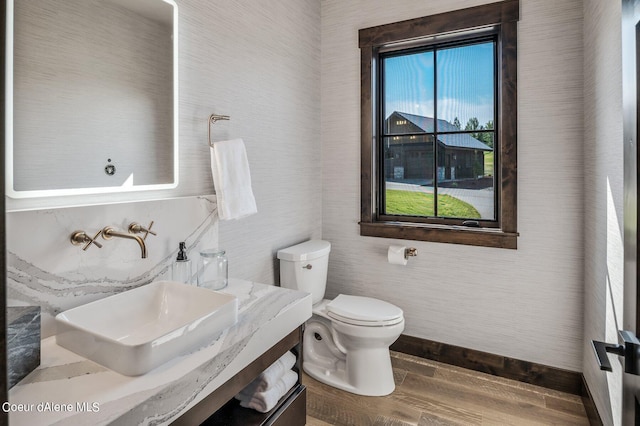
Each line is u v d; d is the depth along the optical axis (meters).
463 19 2.25
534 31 2.09
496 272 2.25
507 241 2.19
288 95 2.34
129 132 1.36
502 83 2.16
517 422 1.82
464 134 2.39
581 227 2.02
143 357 0.88
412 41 2.46
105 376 0.88
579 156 2.01
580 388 2.05
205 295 1.27
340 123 2.69
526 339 2.19
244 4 1.94
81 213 1.17
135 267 1.34
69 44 1.17
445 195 2.48
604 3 1.58
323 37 2.73
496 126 2.29
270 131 2.17
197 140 1.67
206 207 1.65
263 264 2.16
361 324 1.97
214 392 1.02
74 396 0.80
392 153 2.64
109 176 1.30
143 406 0.80
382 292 2.61
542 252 2.12
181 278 1.49
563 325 2.09
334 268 2.78
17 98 1.05
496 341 2.27
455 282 2.37
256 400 1.35
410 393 2.06
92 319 1.13
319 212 2.77
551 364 2.13
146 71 1.41
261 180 2.12
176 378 0.88
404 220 2.60
